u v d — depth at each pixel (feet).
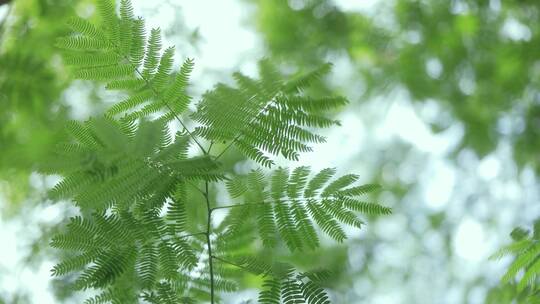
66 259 9.02
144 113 9.93
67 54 9.98
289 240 9.77
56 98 18.54
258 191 9.84
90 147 8.59
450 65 31.19
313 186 9.82
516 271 11.05
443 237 31.94
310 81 9.34
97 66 9.98
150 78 10.01
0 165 10.27
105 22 9.99
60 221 17.95
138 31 10.04
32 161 8.25
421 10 30.83
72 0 21.33
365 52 31.99
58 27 20.57
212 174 8.75
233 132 9.30
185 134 8.89
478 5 29.60
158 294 9.18
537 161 30.40
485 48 30.66
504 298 13.01
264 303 9.21
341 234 9.70
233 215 9.93
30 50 20.25
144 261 9.12
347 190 9.71
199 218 10.69
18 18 21.39
